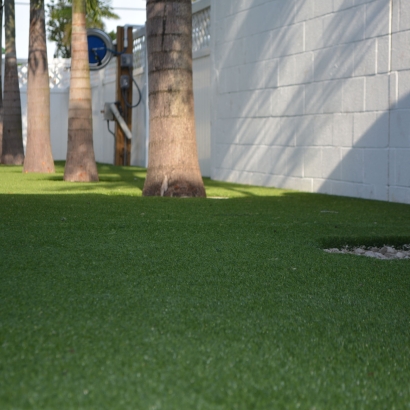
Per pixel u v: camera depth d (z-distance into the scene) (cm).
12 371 165
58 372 165
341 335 211
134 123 1529
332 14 780
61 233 399
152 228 432
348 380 170
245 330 210
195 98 1200
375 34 717
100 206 564
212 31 1058
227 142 1031
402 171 690
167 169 691
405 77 680
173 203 612
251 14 941
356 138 754
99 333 199
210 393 154
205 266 313
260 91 931
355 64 749
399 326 226
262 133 933
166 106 688
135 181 943
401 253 405
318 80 810
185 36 687
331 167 796
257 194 774
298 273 307
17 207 539
